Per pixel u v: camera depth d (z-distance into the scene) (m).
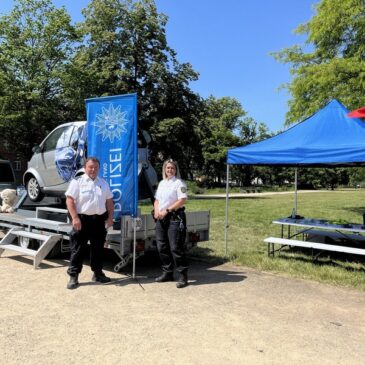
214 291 6.02
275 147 8.02
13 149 27.75
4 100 23.70
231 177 66.12
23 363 3.64
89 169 6.14
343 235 9.07
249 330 4.53
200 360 3.78
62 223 7.79
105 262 7.89
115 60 29.36
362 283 6.55
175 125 28.84
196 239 7.71
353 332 4.56
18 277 6.60
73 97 26.28
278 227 13.52
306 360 3.83
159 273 7.08
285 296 5.86
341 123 8.07
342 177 71.69
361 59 16.70
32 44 25.75
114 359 3.76
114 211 6.85
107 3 30.64
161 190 6.39
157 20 31.17
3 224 9.27
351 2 16.58
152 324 4.64
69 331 4.39
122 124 6.76
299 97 18.11
